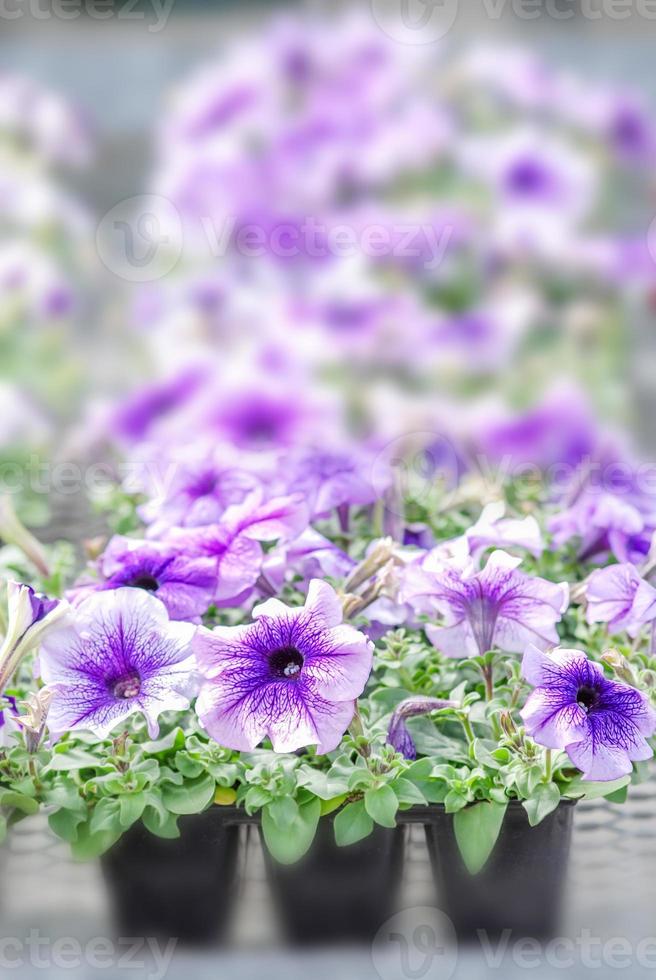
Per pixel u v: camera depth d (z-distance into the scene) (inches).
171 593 43.5
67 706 41.6
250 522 44.1
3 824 41.9
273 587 45.0
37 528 55.9
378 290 50.8
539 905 43.7
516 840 43.3
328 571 44.4
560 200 53.5
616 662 42.6
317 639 41.5
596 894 45.3
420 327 50.4
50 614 41.8
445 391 50.4
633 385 53.6
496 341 50.8
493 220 53.1
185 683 41.5
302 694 41.4
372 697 44.6
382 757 42.1
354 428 48.0
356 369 49.9
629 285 53.6
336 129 53.6
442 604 43.3
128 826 42.0
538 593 42.8
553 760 42.3
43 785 42.2
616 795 42.6
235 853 44.4
